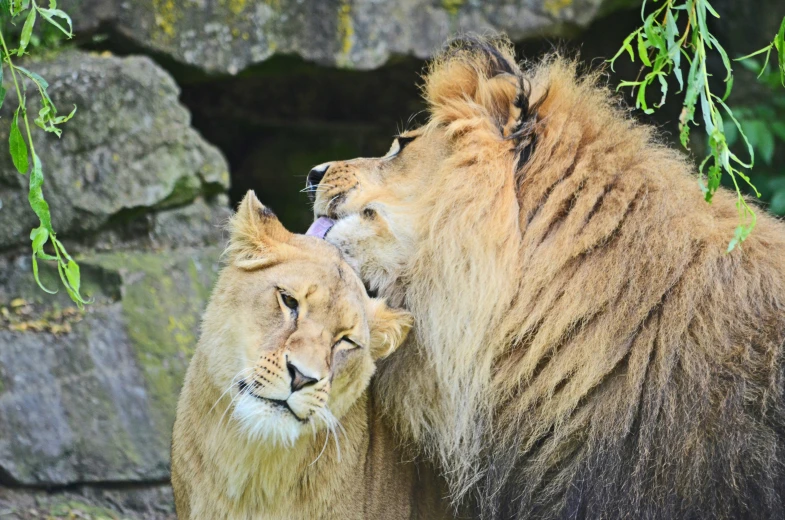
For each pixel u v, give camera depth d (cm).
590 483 679
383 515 719
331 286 641
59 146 1100
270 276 644
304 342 620
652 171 717
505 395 702
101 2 1190
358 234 746
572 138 725
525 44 1294
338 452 678
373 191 752
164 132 1147
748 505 644
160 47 1213
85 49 1212
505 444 705
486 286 697
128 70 1137
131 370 1035
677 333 665
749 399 650
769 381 652
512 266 700
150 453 1009
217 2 1223
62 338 1028
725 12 1386
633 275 682
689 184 739
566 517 686
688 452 652
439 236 712
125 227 1138
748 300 680
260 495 670
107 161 1119
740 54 1388
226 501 672
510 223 705
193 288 1112
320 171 790
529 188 721
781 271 698
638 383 666
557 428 685
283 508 673
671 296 675
